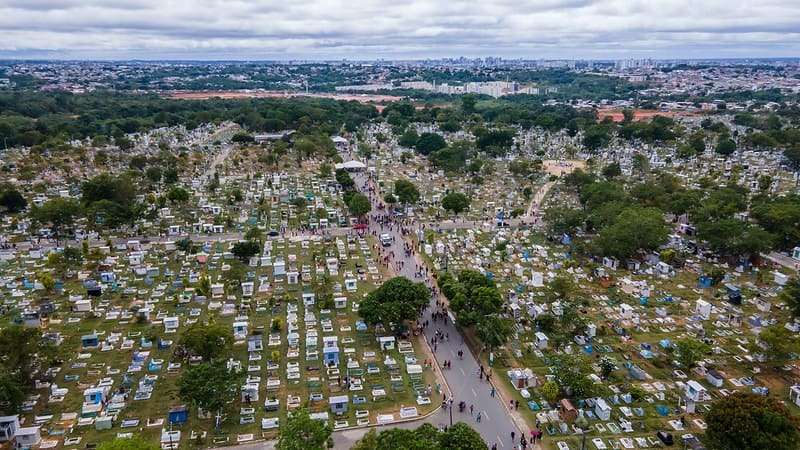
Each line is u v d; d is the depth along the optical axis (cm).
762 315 13625
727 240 16962
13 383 9544
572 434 9362
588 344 12325
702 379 10994
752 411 8338
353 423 9612
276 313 13650
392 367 11306
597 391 10194
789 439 8012
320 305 13825
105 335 12538
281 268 15850
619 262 16950
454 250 18138
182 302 14162
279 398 10281
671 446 9031
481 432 9419
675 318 13588
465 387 10725
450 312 13888
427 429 8206
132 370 11106
